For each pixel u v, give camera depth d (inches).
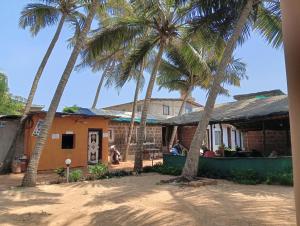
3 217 315.9
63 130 773.9
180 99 1428.4
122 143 1018.7
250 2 503.2
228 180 512.1
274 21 604.4
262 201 338.6
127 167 797.2
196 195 383.2
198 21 584.1
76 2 763.4
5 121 757.9
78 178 558.3
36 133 722.8
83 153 807.7
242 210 300.7
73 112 845.2
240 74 1019.3
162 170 622.2
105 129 869.2
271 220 262.7
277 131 783.1
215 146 1073.5
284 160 485.7
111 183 511.5
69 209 343.3
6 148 749.9
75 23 792.3
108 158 887.1
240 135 967.0
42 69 767.1
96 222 297.0
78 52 541.0
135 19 657.0
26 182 504.7
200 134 501.4
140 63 697.0
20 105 1178.0
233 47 501.4
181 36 678.5
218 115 662.5
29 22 767.1
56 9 768.3
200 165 561.6
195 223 267.4
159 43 700.7
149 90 688.4
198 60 676.1
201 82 949.2
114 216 307.4
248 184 466.0
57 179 582.2
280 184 454.9
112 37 653.9
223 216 281.7
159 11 655.8
